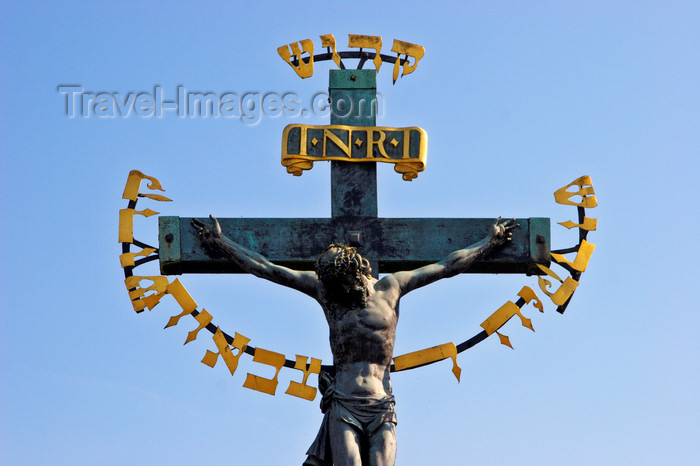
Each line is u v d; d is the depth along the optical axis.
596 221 12.93
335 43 13.41
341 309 11.96
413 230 12.71
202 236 12.58
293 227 12.68
